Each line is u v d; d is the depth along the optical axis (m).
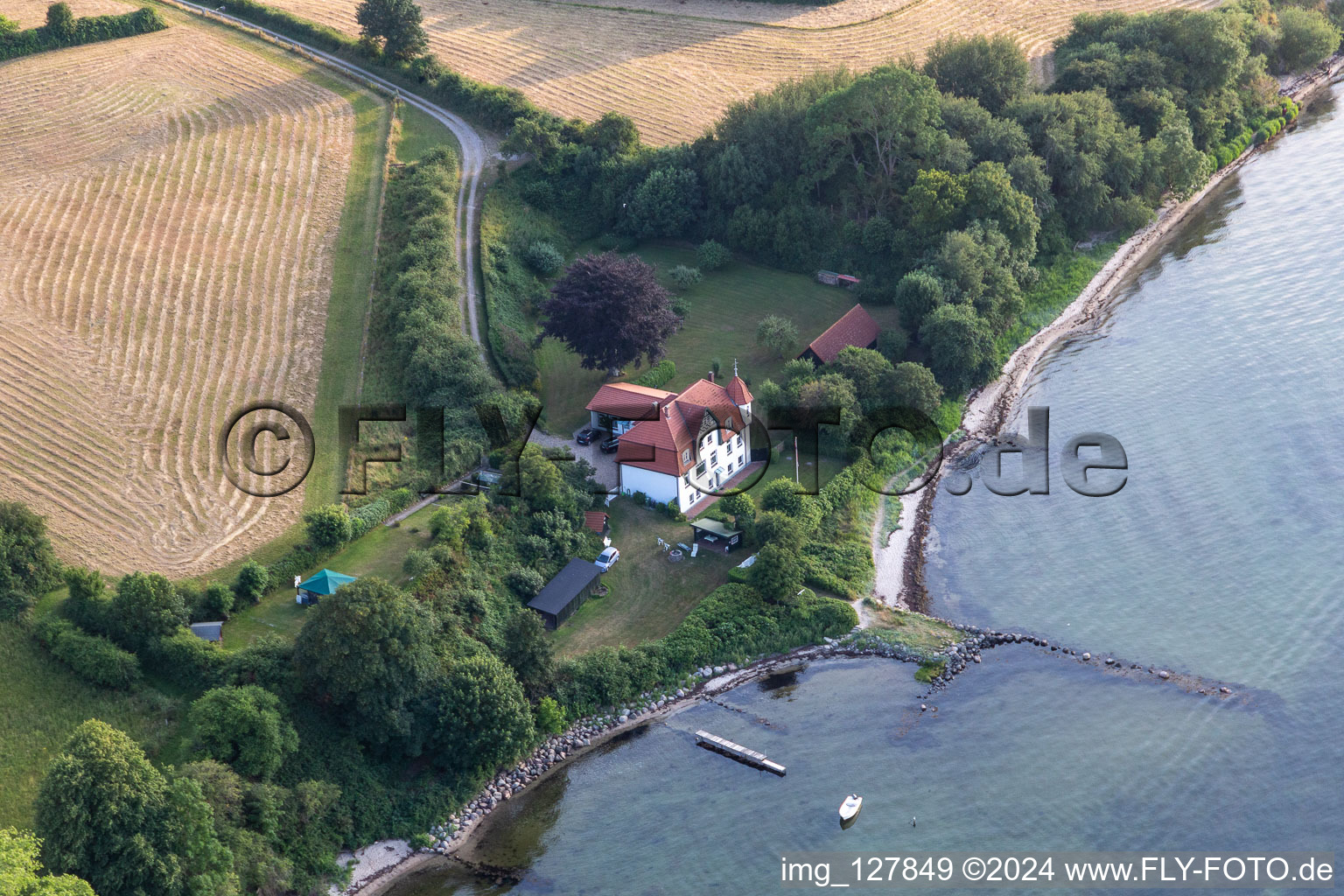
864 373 117.81
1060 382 126.94
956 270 128.75
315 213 144.38
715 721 88.06
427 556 92.00
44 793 67.06
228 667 81.69
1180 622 93.56
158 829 68.12
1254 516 103.81
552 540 100.44
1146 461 112.62
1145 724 84.25
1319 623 91.75
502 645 89.31
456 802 81.38
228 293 129.00
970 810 78.62
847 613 95.81
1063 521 106.69
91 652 81.19
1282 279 139.75
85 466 102.69
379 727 80.75
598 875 76.00
